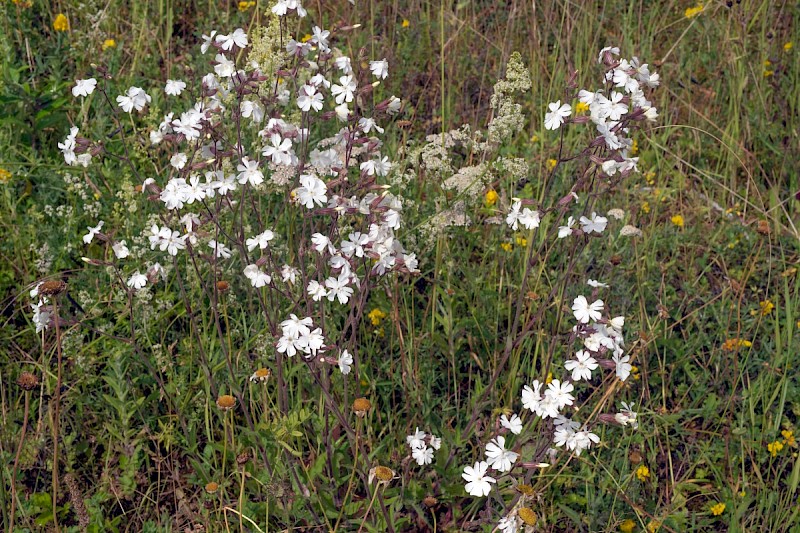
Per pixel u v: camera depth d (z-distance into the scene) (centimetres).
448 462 140
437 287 158
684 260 181
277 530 139
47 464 142
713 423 157
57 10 216
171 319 158
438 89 211
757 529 143
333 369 143
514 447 139
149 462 145
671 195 195
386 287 152
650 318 166
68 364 152
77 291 158
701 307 165
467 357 160
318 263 130
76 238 164
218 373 149
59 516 139
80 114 179
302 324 125
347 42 207
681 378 163
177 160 131
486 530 134
